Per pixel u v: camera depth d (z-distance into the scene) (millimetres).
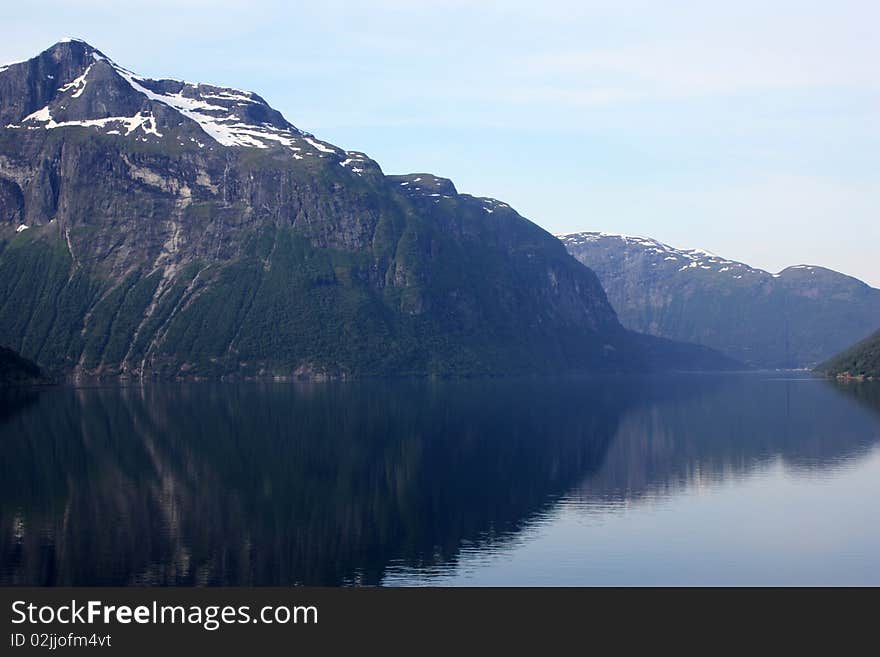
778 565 119188
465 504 155000
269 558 121062
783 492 165625
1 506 147750
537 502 157125
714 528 138000
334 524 139625
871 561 121188
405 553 124188
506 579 113312
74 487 163250
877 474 183500
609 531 136250
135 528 134875
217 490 163250
